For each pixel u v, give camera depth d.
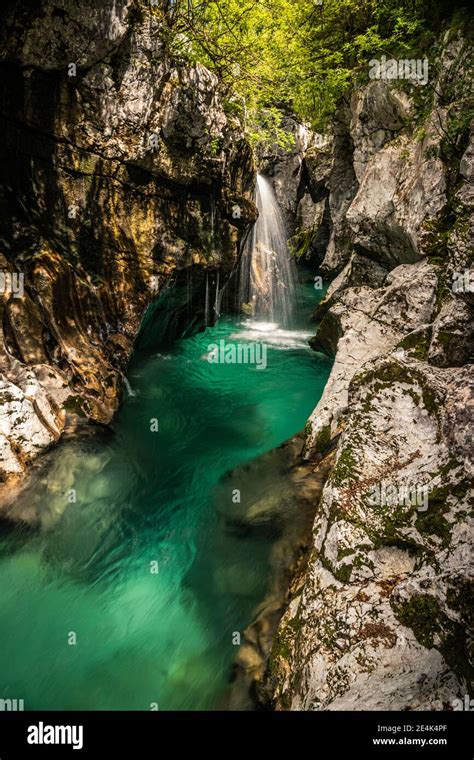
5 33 4.72
